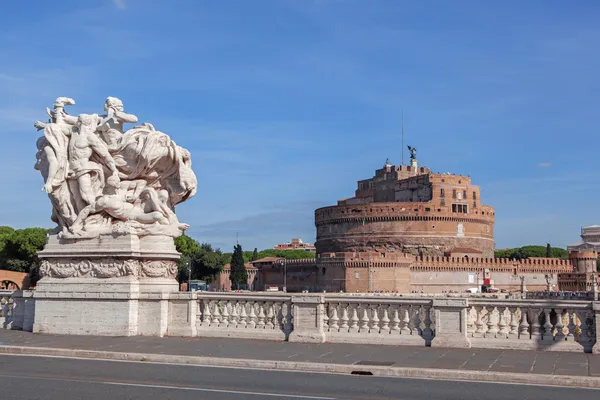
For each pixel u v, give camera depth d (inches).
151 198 944.3
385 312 842.8
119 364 698.8
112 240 916.0
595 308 741.9
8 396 537.3
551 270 6904.5
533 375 598.9
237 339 877.2
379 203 7057.1
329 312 860.0
